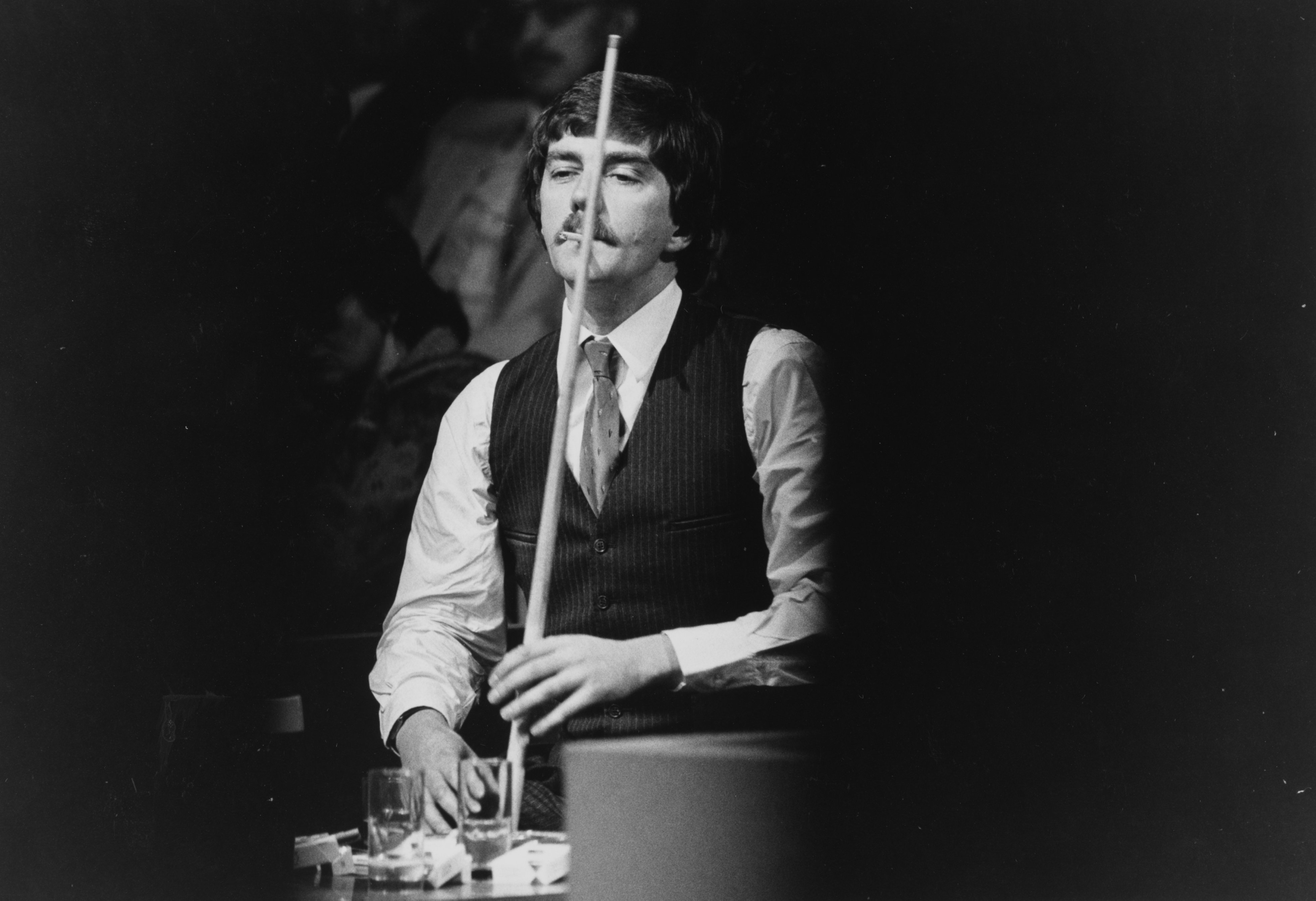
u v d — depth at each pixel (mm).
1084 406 2578
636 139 2145
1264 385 2479
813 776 2004
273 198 3023
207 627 2814
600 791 1809
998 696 2441
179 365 2877
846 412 2312
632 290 2229
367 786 1555
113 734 2539
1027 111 2633
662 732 2107
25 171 2705
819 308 2783
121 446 2760
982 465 2559
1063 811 2385
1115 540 2547
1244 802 2434
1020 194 2643
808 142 2795
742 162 2809
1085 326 2590
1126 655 2516
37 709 2488
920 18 2670
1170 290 2541
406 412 3215
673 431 2213
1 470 2609
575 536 2215
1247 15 2473
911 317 2705
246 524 2941
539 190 2346
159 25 2844
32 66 2717
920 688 2381
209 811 1726
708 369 2240
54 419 2678
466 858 1553
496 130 3242
